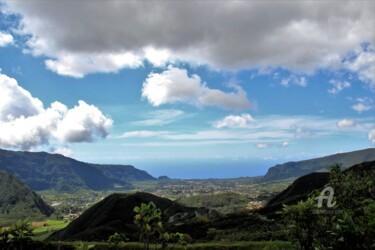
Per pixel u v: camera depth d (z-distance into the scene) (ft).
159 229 166.20
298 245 47.24
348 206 52.85
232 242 266.98
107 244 273.33
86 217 510.17
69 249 275.39
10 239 156.25
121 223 445.78
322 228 45.55
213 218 423.23
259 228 319.88
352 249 36.11
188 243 295.28
